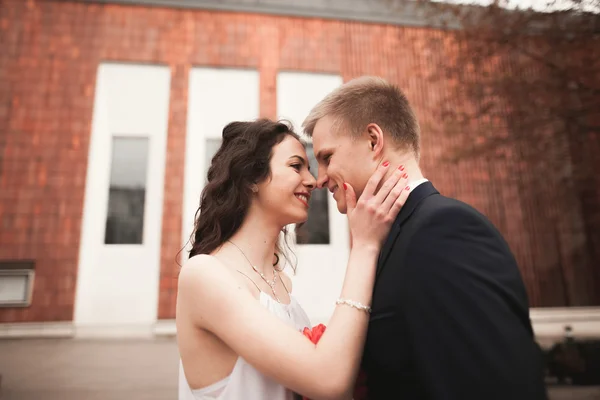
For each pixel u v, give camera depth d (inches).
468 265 37.9
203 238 59.1
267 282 56.8
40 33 332.5
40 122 321.1
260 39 356.2
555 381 223.5
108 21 341.7
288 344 41.5
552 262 342.3
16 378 229.6
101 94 332.5
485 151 241.0
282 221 59.4
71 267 304.3
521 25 221.1
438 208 41.8
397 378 41.6
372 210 47.9
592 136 228.2
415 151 52.8
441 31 272.8
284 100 350.9
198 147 336.2
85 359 259.4
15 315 292.0
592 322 334.3
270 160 58.1
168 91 341.1
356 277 45.5
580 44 212.4
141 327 300.8
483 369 34.7
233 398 46.6
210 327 46.1
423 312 38.3
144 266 312.5
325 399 40.5
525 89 224.7
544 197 346.6
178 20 350.0
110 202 321.1
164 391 213.6
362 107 51.4
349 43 362.3
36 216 307.9
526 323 38.2
